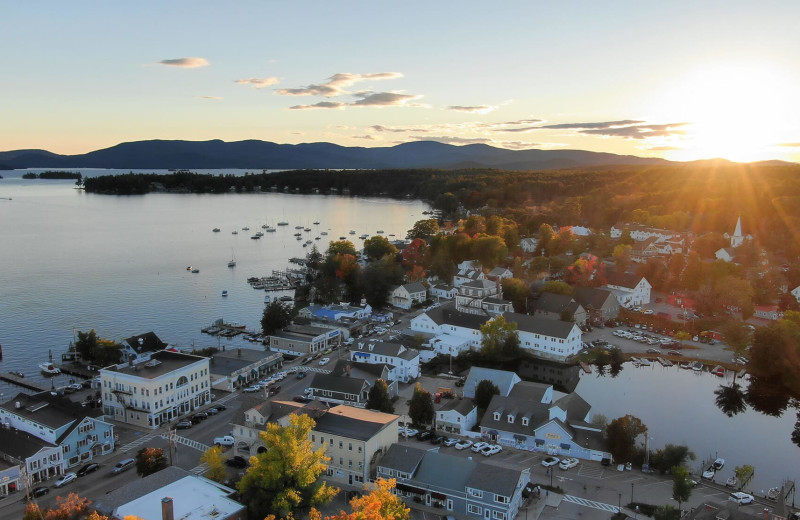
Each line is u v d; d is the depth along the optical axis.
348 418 97.31
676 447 97.38
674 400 134.12
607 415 124.56
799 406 134.25
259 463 79.62
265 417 99.62
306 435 85.94
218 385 131.62
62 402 105.44
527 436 105.62
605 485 91.81
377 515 62.16
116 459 99.31
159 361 122.12
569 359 157.62
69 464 96.38
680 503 85.06
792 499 90.44
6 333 178.12
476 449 102.81
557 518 82.06
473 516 83.31
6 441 96.12
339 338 161.38
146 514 73.50
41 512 73.75
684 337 171.25
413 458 90.50
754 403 135.25
